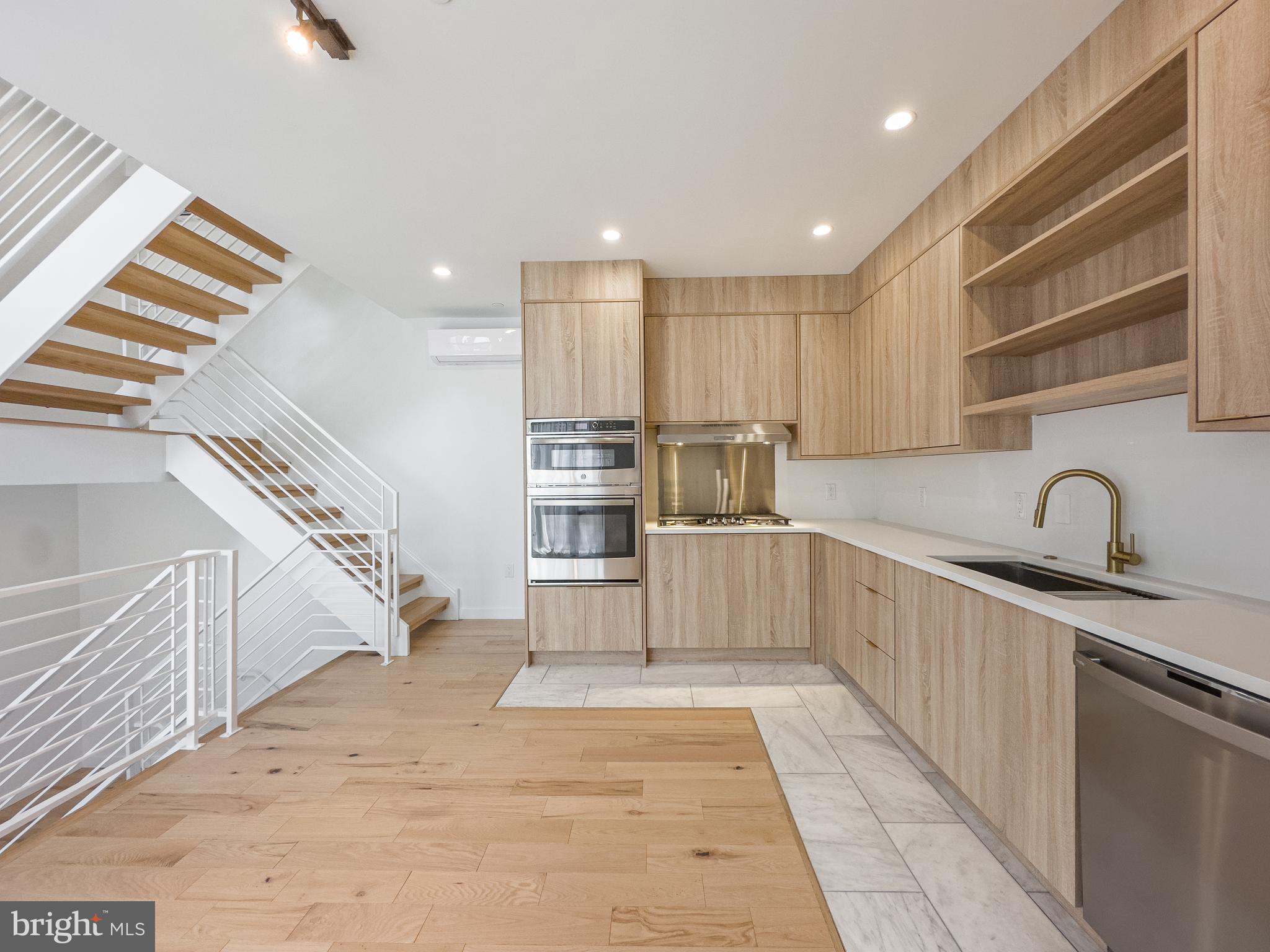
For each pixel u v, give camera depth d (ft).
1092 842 4.58
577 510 11.80
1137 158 6.17
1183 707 3.67
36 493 14.71
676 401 12.45
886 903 5.43
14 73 5.90
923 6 5.24
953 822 6.66
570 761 8.12
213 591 9.37
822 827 6.59
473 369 16.06
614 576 11.86
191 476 12.87
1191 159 4.53
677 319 12.49
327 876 5.81
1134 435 6.49
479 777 7.71
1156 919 3.98
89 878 5.79
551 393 11.70
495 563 16.12
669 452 13.82
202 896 5.53
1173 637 4.11
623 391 11.69
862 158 7.81
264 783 7.56
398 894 5.57
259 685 15.90
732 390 12.44
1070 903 4.88
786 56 5.85
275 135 7.09
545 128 7.02
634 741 8.73
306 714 9.75
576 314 11.64
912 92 6.45
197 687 8.73
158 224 9.41
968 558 7.79
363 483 16.12
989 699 6.07
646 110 6.69
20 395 11.00
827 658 11.84
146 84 6.09
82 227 9.51
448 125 6.92
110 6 5.04
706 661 12.23
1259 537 5.21
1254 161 4.08
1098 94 5.48
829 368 12.41
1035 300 7.86
